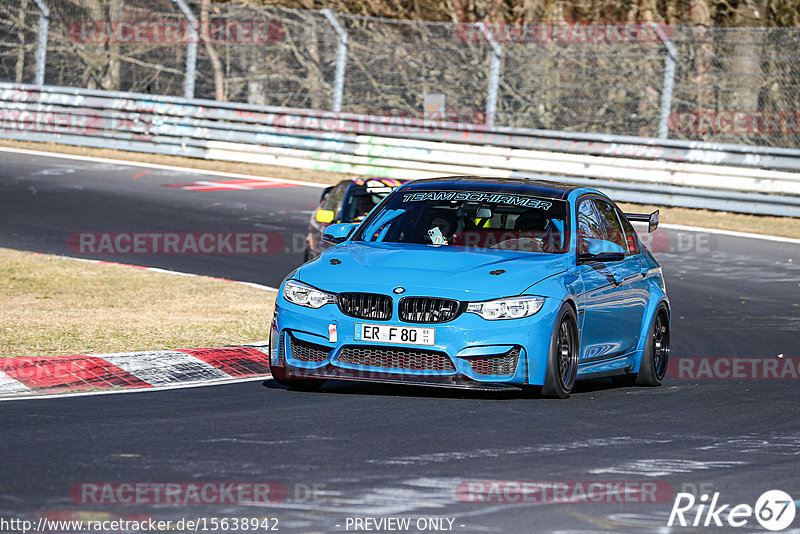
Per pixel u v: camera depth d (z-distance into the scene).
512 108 105.06
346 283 31.64
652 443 27.05
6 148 103.69
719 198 83.56
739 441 27.84
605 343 35.22
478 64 107.00
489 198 35.94
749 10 111.25
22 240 67.00
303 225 75.06
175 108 104.06
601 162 87.31
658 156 86.19
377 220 35.97
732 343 45.97
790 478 24.00
